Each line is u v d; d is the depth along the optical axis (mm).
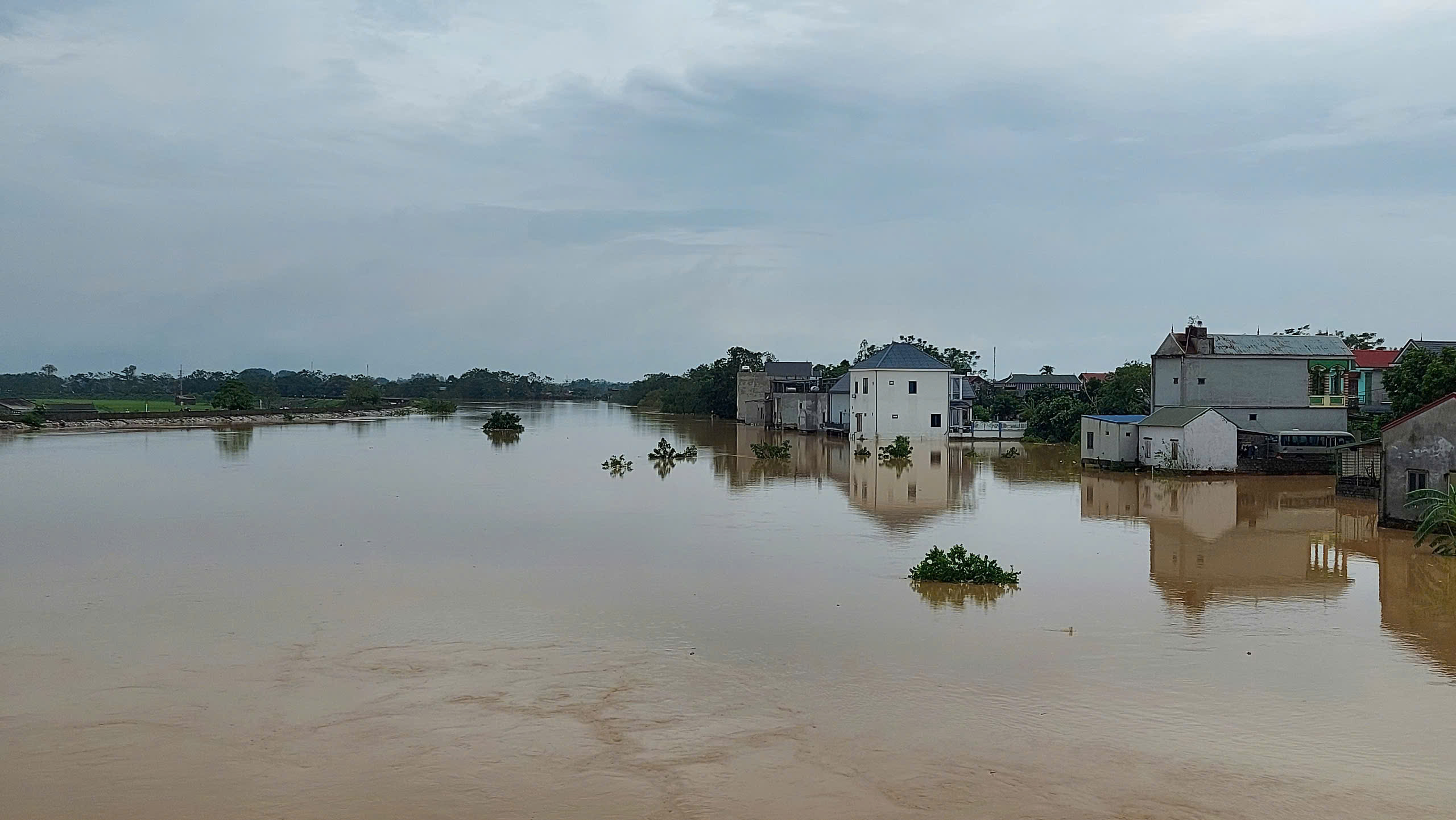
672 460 52375
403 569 22359
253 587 20453
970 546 25922
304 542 25672
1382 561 24016
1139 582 21578
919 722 12875
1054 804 10523
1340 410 48500
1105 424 47844
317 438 68312
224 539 26016
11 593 19781
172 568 22328
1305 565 23578
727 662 15398
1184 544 26453
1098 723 12875
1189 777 11211
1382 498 28984
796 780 11055
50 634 16750
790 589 20688
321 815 10117
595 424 98125
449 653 15844
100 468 45031
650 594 20078
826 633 17141
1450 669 15289
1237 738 12391
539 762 11516
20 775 11023
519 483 40062
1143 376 68562
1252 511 33062
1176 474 44219
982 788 10883
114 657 15445
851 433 73312
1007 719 12984
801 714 13141
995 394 100375
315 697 13672
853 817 10172
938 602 19594
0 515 30094
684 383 137125
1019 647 16344
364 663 15258
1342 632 17438
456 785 10875
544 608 18812
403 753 11734
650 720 12898
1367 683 14555
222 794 10578
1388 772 11414
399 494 35969
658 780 11039
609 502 34406
